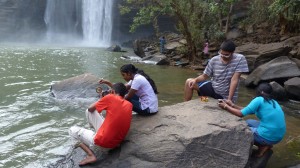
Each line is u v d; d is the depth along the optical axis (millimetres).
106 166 4492
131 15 33031
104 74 13094
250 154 4527
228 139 4375
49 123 6934
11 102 8469
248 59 12750
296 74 10617
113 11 33656
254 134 4688
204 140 4344
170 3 16641
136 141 4609
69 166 4695
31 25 34312
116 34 34562
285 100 9727
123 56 19859
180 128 4637
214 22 20578
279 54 12484
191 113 4996
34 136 6180
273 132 4582
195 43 17547
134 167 4332
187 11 17047
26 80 11359
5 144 5777
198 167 4223
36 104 8352
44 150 5527
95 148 4867
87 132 4719
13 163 5031
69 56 19688
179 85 11414
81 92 9133
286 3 12867
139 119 5098
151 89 5219
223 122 4625
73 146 5355
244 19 22312
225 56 5137
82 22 35750
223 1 17828
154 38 28266
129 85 5523
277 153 5465
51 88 9367
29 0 33531
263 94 4664
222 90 5371
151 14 17328
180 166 4234
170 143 4418
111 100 4586
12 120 7070
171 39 24312
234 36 20500
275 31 19531
